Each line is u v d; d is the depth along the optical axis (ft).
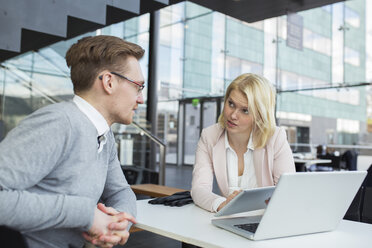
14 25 13.58
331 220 4.00
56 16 14.40
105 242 3.39
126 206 4.22
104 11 15.37
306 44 28.40
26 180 2.96
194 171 5.94
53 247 3.17
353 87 26.53
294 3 18.67
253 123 5.62
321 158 25.63
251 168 5.89
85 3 14.90
